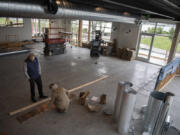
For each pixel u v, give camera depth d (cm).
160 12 491
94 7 439
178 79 703
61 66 754
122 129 330
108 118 383
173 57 839
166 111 283
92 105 424
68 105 388
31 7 291
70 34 1355
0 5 252
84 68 748
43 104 419
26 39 1323
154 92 347
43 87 515
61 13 352
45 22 1641
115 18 528
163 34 888
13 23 1227
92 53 994
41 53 993
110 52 1076
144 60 971
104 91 521
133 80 643
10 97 442
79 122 361
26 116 368
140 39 976
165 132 301
